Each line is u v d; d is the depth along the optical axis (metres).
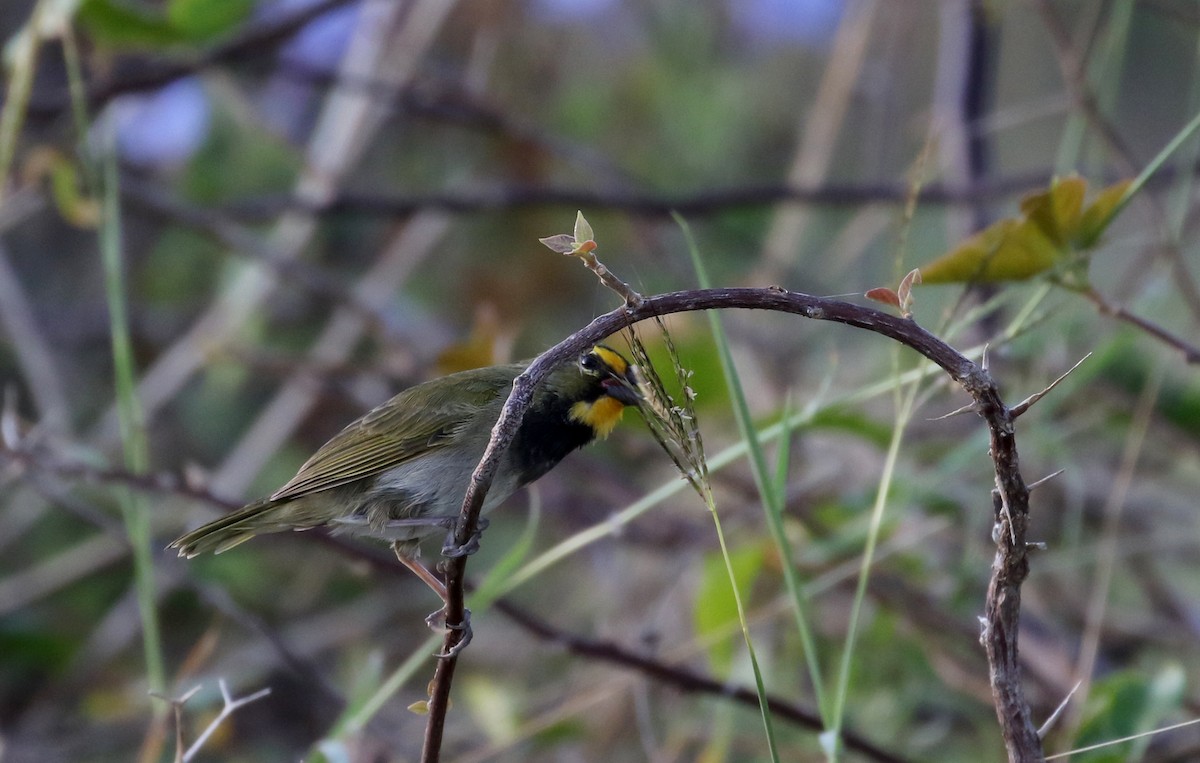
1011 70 16.92
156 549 10.48
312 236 17.14
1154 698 7.52
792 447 12.38
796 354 14.30
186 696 6.31
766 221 17.28
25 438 9.95
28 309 14.30
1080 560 9.96
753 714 10.73
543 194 13.91
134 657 14.15
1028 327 7.11
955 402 11.91
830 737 5.70
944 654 10.49
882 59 15.53
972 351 8.07
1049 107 10.84
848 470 12.07
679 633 12.07
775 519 5.93
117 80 12.85
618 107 17.31
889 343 11.79
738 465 12.61
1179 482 12.39
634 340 4.91
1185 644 11.00
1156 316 11.18
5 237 17.16
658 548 12.13
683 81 17.28
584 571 14.52
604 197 13.91
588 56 17.38
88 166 9.72
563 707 10.01
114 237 8.79
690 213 13.86
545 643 8.69
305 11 13.00
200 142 16.03
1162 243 9.05
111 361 16.88
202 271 17.58
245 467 13.89
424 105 14.60
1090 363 9.06
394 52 14.62
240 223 16.17
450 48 17.09
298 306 17.34
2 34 17.05
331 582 15.44
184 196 15.95
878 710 10.98
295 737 13.59
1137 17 16.70
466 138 17.70
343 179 15.61
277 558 15.57
